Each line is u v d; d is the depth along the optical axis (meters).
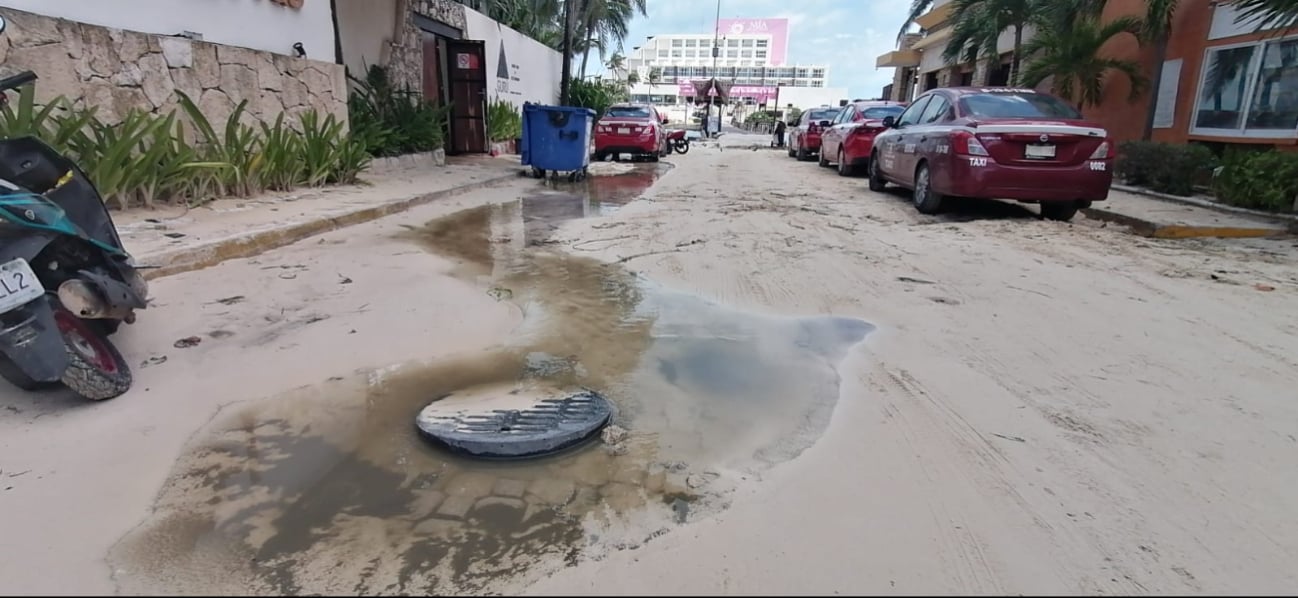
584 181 11.59
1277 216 7.33
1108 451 2.57
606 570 1.92
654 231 6.88
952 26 18.05
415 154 11.50
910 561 1.95
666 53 123.06
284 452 2.53
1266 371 3.34
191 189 6.45
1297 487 2.35
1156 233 6.97
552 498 2.28
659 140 16.91
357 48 11.32
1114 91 12.47
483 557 1.98
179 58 6.70
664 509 2.22
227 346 3.47
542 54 21.11
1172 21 11.01
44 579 1.84
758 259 5.70
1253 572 1.93
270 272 4.82
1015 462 2.49
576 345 3.67
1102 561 1.97
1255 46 9.42
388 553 1.99
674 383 3.20
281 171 7.58
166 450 2.50
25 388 2.84
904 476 2.39
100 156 5.48
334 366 3.29
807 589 1.84
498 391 3.06
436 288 4.57
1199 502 2.26
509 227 6.99
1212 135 10.22
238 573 1.89
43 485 2.26
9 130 4.78
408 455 2.53
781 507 2.21
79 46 5.75
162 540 2.02
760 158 19.41
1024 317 4.18
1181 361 3.46
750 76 120.81
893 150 9.55
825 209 8.63
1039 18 13.50
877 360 3.48
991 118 7.48
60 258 2.93
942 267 5.46
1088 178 7.16
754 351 3.62
